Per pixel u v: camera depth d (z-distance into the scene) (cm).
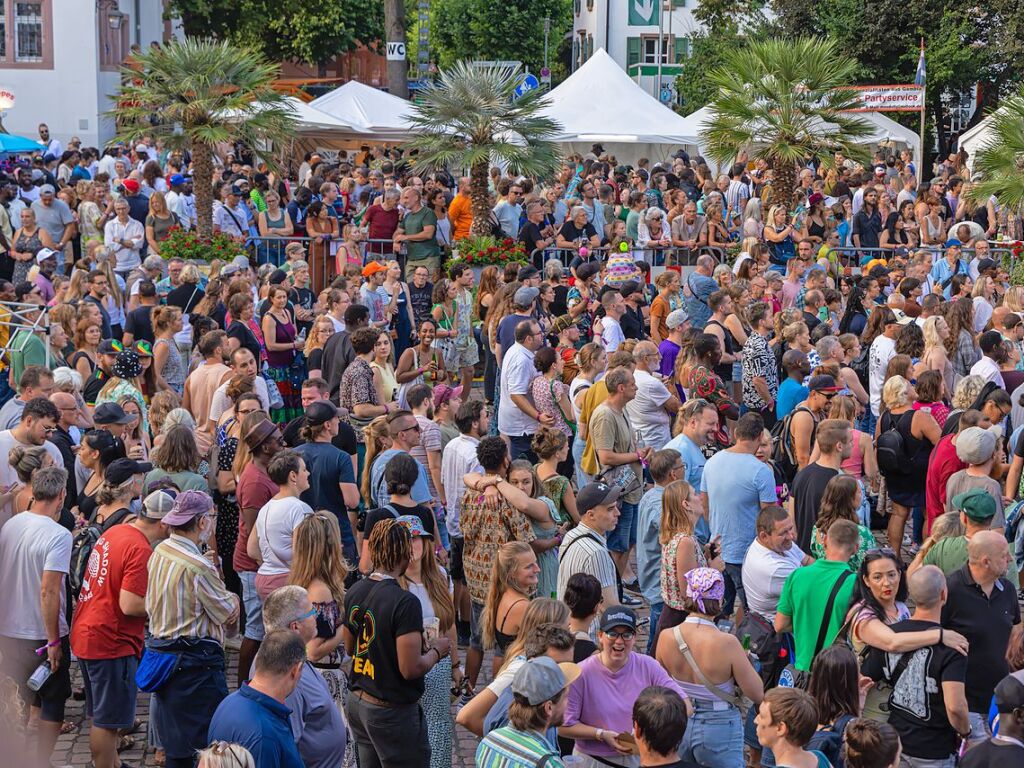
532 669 487
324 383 912
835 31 3928
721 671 582
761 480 806
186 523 647
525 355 1069
